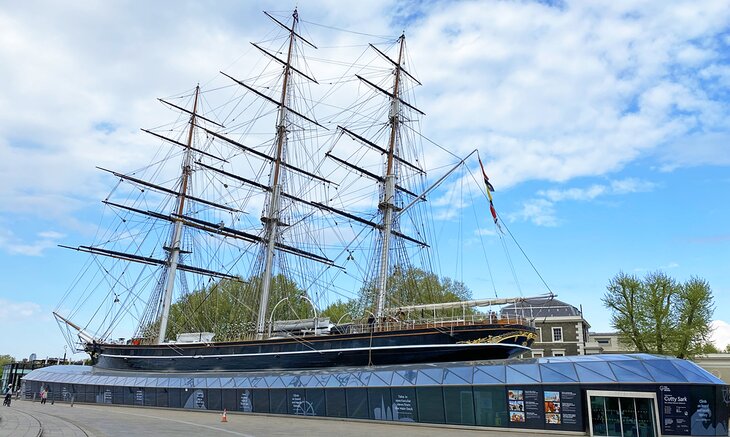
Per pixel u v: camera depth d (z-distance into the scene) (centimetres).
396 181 5688
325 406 4116
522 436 3066
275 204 6203
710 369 7444
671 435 2922
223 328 7456
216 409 4731
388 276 5347
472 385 3466
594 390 3091
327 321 4766
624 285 6881
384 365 4153
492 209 4312
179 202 6700
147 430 2936
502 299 3969
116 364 6166
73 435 2478
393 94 5900
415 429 3356
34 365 10400
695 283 6719
